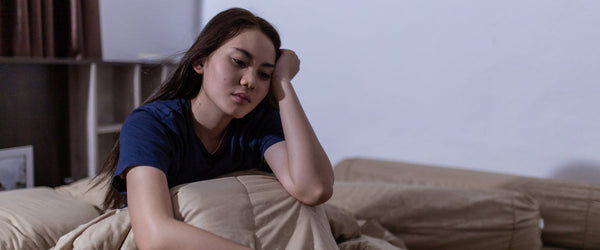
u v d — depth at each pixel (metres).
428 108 2.18
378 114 2.32
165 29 3.00
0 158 1.85
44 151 2.16
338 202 1.58
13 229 1.01
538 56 1.90
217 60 0.89
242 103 0.89
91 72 2.15
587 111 1.83
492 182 1.77
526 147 1.97
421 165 2.00
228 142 1.02
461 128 2.12
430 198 1.52
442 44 2.11
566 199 1.62
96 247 0.80
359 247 1.12
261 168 1.06
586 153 1.85
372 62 2.29
